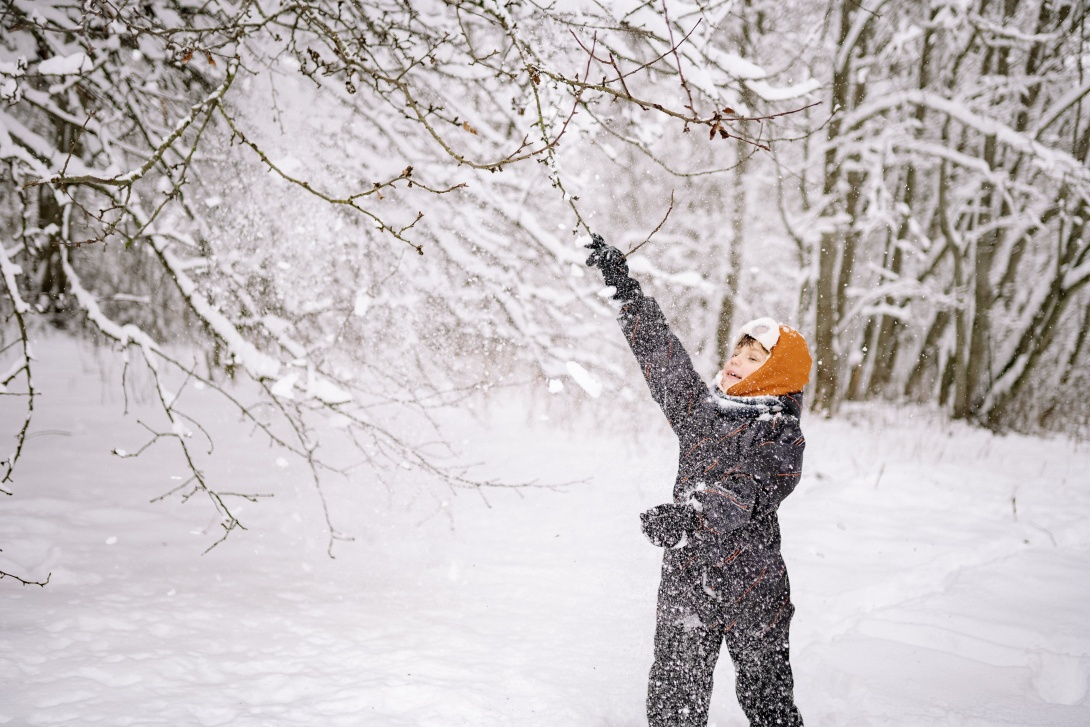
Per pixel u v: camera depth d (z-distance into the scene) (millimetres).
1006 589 4230
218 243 4738
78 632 3002
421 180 5250
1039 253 13836
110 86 4422
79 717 2365
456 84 5359
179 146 4996
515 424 8852
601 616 3758
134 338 3684
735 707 3002
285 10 3053
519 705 2746
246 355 3730
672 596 2410
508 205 5082
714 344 12383
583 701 2820
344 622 3436
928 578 4512
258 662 2920
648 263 5414
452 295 5496
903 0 10773
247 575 4051
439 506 5836
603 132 4781
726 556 2373
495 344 5660
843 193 11961
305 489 5910
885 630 3701
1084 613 3885
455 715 2631
